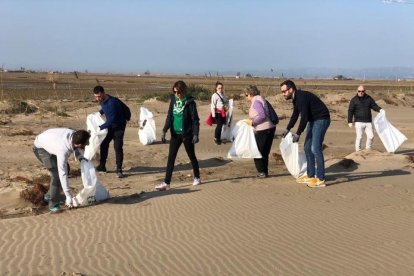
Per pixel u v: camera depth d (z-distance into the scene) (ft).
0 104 97.14
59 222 28.53
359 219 27.68
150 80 382.42
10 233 26.48
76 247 23.90
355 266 20.70
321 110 35.37
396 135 50.01
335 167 43.57
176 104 35.96
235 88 226.79
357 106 51.01
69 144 30.50
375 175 40.55
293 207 30.37
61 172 30.71
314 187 35.86
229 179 40.11
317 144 35.63
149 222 28.02
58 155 30.50
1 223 28.66
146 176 43.70
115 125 42.75
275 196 33.27
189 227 26.78
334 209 29.81
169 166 36.52
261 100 39.27
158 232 26.07
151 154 53.67
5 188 36.81
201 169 46.14
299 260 21.52
